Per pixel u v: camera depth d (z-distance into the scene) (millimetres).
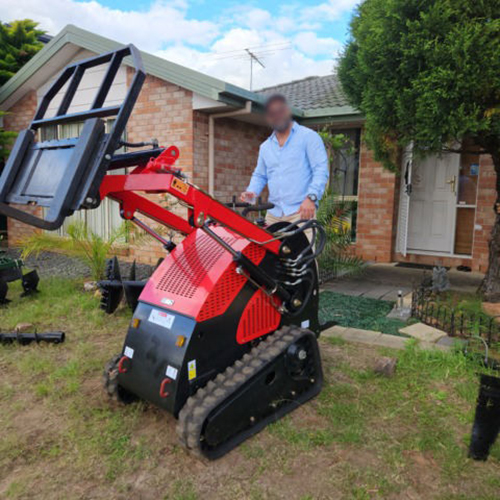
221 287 2512
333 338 4004
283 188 3520
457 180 7457
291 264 2822
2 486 2211
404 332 4141
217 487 2176
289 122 3422
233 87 6309
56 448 2490
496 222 5055
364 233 8055
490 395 2348
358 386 3150
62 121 2283
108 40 7293
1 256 5691
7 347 4004
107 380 2838
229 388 2398
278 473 2270
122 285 4250
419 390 3070
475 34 3746
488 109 3959
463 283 6184
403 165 7594
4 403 3018
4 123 9594
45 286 6020
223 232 2877
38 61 8336
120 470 2309
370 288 6004
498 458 2352
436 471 2271
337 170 8461
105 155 1908
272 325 2883
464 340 3887
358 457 2387
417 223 7906
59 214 1869
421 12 3988
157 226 7477
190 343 2385
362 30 4668
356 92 5539
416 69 4195
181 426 2273
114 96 7664
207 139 7172
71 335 4301
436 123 4090
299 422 2707
